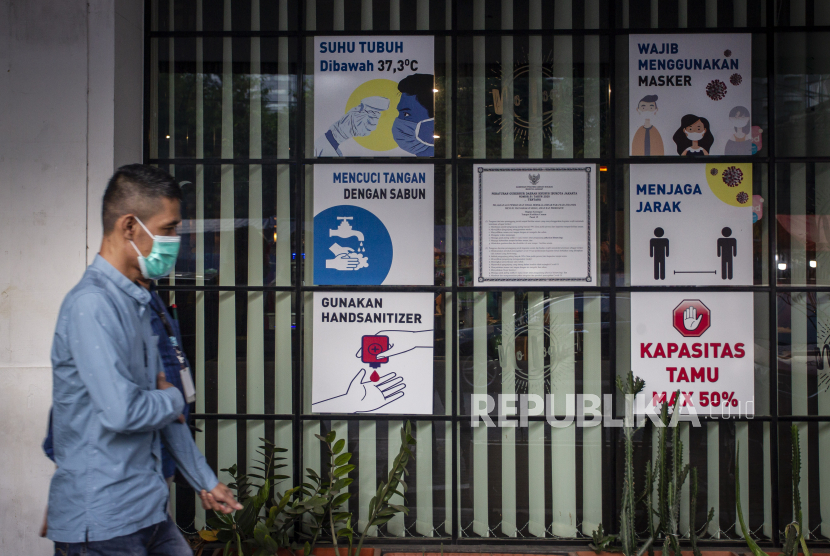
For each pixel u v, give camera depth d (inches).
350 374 144.6
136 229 73.0
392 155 145.9
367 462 145.2
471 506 144.5
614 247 143.5
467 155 145.4
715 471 142.6
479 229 144.5
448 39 146.0
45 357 131.1
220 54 147.3
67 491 68.6
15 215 131.8
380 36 146.3
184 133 147.1
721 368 142.3
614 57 144.9
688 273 143.0
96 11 132.3
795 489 124.6
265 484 126.0
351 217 145.4
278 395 146.1
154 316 80.7
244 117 147.1
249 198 146.9
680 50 144.2
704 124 143.9
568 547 142.0
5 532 130.9
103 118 132.6
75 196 132.0
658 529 130.0
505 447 144.6
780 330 142.9
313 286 145.0
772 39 143.9
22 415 130.7
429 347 144.5
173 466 82.9
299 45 145.9
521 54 145.9
